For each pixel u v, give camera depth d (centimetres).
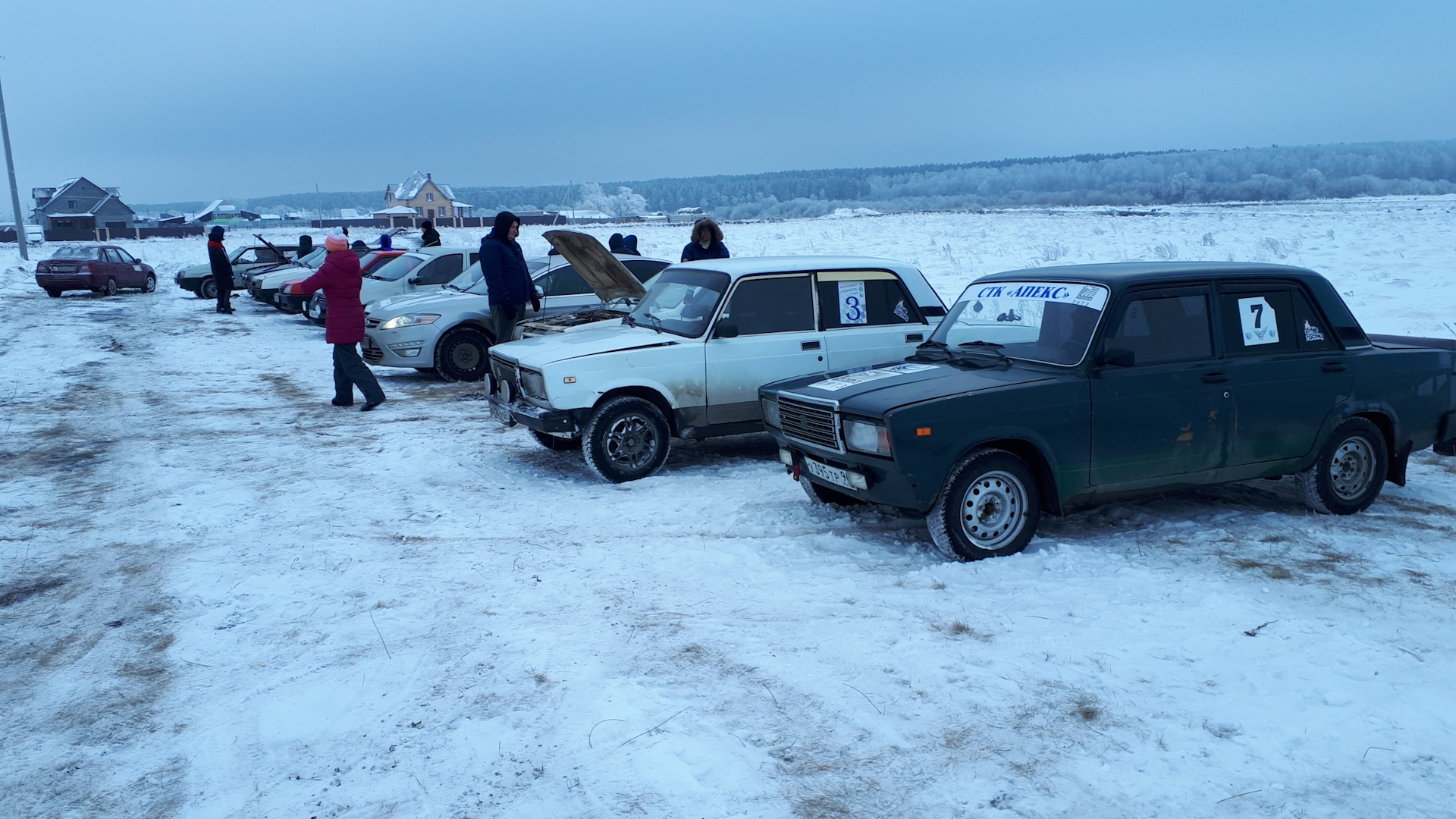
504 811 288
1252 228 3856
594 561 517
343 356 994
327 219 14562
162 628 434
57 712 358
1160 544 537
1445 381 612
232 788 306
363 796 299
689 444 851
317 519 602
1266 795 292
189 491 670
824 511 610
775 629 421
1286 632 409
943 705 349
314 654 404
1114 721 337
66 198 8931
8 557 530
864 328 759
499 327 998
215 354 1452
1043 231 4106
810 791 295
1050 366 526
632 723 338
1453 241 2483
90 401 1046
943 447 487
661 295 793
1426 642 399
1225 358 550
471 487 685
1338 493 592
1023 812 283
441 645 409
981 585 473
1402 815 281
